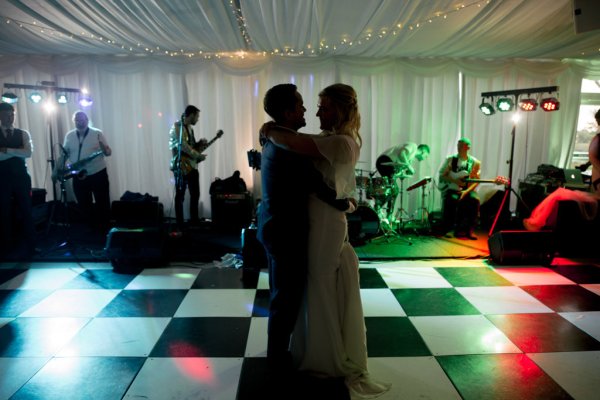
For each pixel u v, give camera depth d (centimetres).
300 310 219
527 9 366
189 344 261
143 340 266
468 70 596
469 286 359
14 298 329
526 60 604
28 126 597
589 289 352
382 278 379
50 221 491
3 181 416
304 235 203
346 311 216
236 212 545
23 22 420
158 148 602
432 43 495
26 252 440
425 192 618
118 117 596
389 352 252
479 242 504
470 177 527
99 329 279
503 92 498
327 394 208
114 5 363
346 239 219
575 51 539
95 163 509
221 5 361
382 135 605
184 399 208
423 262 427
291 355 226
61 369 233
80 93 524
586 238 445
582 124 682
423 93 601
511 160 485
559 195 456
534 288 354
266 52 562
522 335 274
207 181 608
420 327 285
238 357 246
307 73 580
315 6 353
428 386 219
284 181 195
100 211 523
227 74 586
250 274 383
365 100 591
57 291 343
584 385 220
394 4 350
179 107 594
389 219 543
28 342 262
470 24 412
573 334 275
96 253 444
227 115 596
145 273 388
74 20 410
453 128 614
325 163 199
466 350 255
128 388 217
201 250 458
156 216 414
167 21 408
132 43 507
